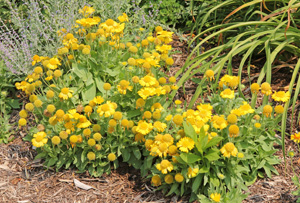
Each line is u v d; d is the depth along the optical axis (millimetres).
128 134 1902
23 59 2232
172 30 2617
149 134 1843
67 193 1864
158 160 1868
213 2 2512
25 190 1877
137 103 1869
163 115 1905
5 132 2105
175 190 1823
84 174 1938
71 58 2043
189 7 2623
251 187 1831
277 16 2176
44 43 2395
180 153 1759
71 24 2287
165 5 2639
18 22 2346
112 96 1948
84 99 2000
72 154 1936
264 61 2379
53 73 1944
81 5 2371
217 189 1735
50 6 2469
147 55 2010
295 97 1888
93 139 1852
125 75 1965
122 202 1830
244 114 1790
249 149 1831
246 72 2314
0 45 2193
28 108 1888
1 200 1836
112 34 2117
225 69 2348
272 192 1808
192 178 1800
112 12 2443
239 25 2113
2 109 2162
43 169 1964
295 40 2076
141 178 1922
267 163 1858
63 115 1827
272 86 2209
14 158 2014
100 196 1854
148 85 1832
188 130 1727
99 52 2066
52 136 1920
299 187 1764
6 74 2273
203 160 1770
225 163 1797
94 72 2031
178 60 2430
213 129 1821
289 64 2207
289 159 1926
